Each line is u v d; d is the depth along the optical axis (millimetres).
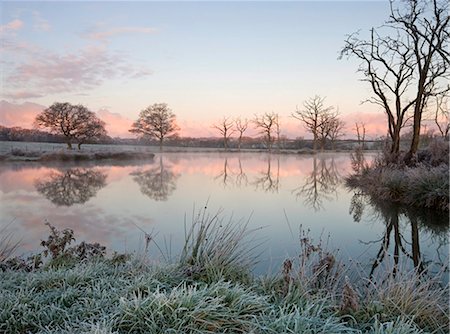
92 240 6777
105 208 10578
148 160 38938
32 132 48406
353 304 3168
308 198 12812
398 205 10680
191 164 32594
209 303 2920
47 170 25234
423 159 14977
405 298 3307
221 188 15750
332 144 57250
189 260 4090
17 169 25906
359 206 10969
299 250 6074
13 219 8859
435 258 5934
